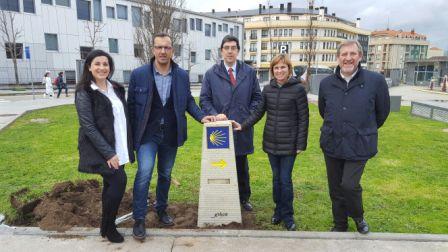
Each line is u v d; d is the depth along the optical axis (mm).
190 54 41781
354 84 3480
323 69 36281
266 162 6699
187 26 43188
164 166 3910
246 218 4188
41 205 4168
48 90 21938
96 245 3414
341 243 3461
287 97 3824
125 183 3412
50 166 6285
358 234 3605
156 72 3686
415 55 118688
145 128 3650
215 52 48406
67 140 8594
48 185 5254
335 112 3557
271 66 3889
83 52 33156
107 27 34969
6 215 4066
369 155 3500
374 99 3512
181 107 3771
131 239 3535
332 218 4246
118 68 36188
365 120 3475
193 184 5359
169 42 3584
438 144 8609
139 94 3625
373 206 4621
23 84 29266
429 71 51438
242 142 4246
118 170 3371
